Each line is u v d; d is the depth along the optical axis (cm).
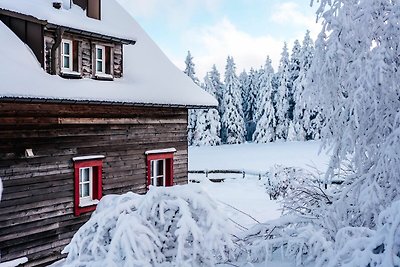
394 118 565
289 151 4300
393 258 303
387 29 568
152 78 1420
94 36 1123
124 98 1146
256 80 6794
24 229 969
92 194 1157
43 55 1037
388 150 532
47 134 1016
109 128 1191
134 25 1677
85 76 1146
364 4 573
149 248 377
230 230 407
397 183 535
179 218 407
